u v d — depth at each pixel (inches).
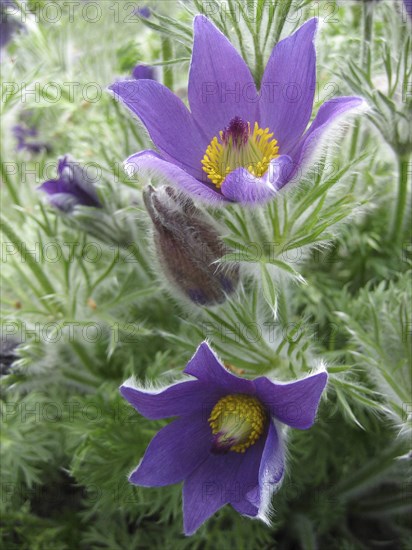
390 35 13.3
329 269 15.1
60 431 14.3
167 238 10.8
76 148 16.5
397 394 12.4
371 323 13.1
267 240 10.8
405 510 14.3
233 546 13.7
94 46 17.1
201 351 9.7
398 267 14.6
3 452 13.6
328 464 14.4
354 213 11.2
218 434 10.3
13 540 14.8
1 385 14.4
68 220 13.6
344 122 9.8
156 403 10.1
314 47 9.9
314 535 14.1
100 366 14.9
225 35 11.2
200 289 11.2
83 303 14.1
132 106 10.0
